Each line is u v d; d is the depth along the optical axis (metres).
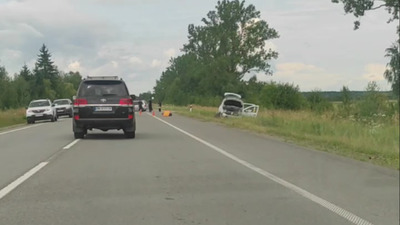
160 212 7.79
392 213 7.86
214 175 11.36
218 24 92.88
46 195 9.06
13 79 97.94
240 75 91.44
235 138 21.83
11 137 22.66
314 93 44.41
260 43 90.62
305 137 21.50
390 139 18.58
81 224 7.07
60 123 37.78
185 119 42.72
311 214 7.75
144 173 11.59
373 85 30.78
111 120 20.23
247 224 7.11
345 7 34.56
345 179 10.96
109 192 9.34
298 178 11.04
